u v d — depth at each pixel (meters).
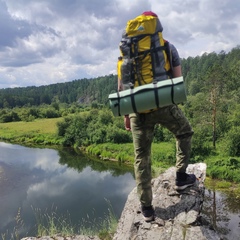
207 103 40.88
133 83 3.07
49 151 49.84
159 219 3.52
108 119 57.34
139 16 3.06
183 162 3.67
